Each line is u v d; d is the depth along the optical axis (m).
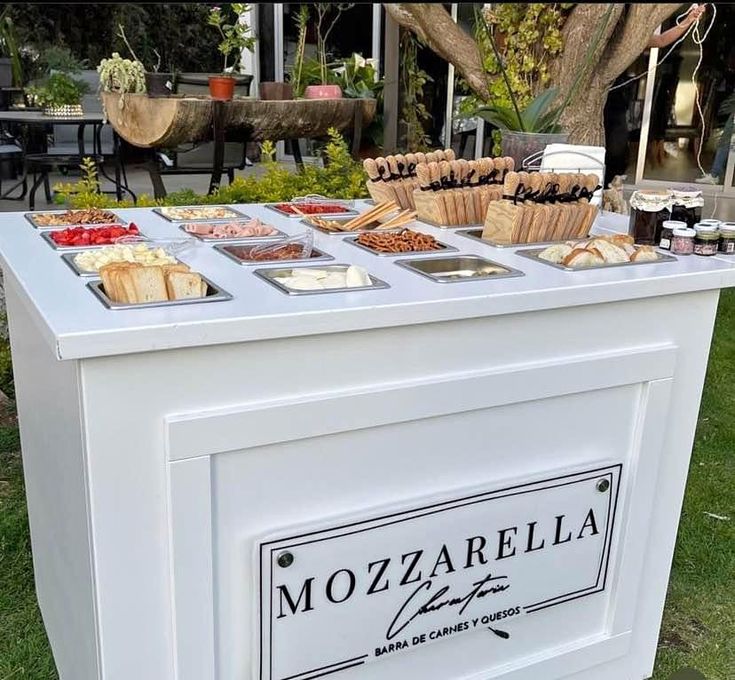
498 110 2.22
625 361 1.32
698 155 6.65
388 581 1.20
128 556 1.01
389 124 4.70
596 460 1.38
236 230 1.57
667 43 3.09
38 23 8.48
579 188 1.64
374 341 1.09
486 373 1.19
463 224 1.74
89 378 0.91
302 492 1.11
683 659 1.69
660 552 1.54
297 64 5.12
